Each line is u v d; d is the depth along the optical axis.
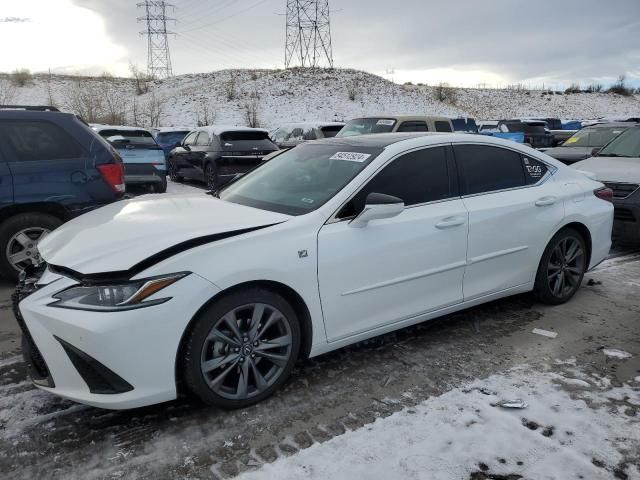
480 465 2.44
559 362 3.49
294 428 2.73
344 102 44.03
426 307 3.60
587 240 4.67
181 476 2.36
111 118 35.09
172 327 2.56
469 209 3.75
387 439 2.63
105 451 2.54
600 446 2.58
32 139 5.02
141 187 11.95
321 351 3.17
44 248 3.03
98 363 2.47
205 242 2.75
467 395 3.06
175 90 46.38
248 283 2.80
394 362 3.48
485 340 3.83
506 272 4.07
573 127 31.42
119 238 2.80
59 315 2.49
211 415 2.85
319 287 3.04
